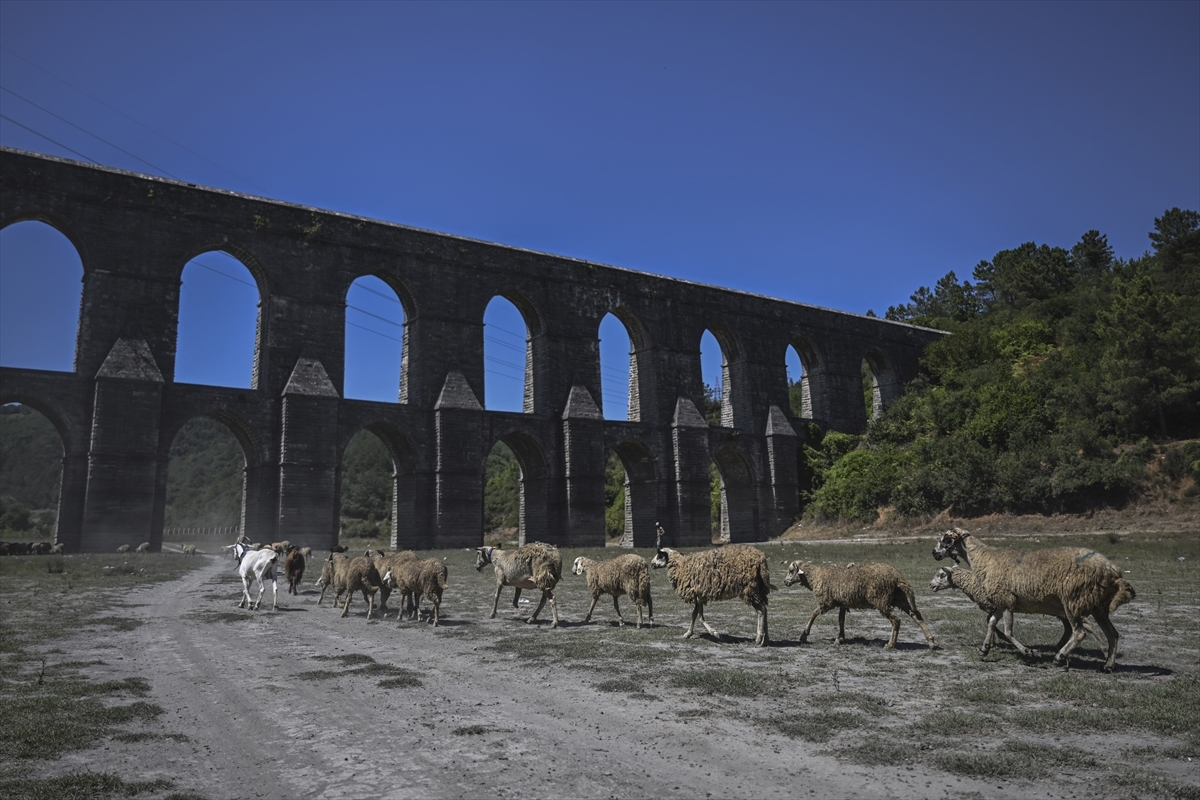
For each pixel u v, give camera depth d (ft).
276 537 145.18
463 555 138.10
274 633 52.31
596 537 181.88
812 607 63.57
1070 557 36.70
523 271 185.47
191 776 23.80
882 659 39.96
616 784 22.72
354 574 60.34
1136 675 34.86
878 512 199.11
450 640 48.34
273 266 154.40
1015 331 257.96
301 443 149.28
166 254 143.43
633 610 63.52
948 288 376.89
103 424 131.64
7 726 28.68
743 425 218.59
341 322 160.04
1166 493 160.97
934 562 108.06
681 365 205.98
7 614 61.77
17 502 438.81
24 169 132.16
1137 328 182.50
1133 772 22.76
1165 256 279.49
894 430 224.12
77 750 26.35
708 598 46.16
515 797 21.79
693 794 21.84
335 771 24.17
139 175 142.82
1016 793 21.42
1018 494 176.24
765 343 224.53
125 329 137.69
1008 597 39.06
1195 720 27.25
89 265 136.46
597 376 191.52
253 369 159.02
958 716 28.66
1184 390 174.09
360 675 37.99
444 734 27.91
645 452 199.82
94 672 39.06
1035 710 29.58
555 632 50.90
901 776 22.88
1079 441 177.88
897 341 258.57
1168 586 71.31
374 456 437.17
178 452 558.15
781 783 22.57
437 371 169.99
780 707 30.71
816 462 221.05
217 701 33.09
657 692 33.63
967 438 201.57
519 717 30.09
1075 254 346.13
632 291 201.87
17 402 130.93
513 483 338.95
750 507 214.69
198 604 69.46
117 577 96.58
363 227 165.58
